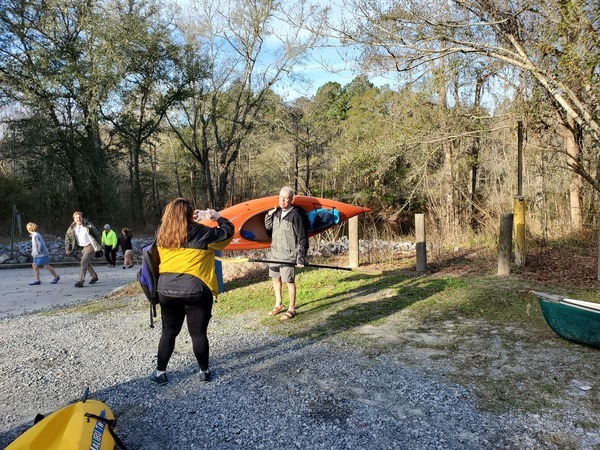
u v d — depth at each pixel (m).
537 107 10.28
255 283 8.71
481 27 9.00
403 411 3.56
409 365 4.45
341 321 5.98
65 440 2.66
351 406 3.67
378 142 14.65
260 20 25.59
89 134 26.59
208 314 4.19
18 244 18.59
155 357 5.09
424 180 15.11
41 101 24.39
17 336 6.34
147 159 40.34
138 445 3.24
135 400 3.97
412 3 9.02
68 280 12.45
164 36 26.83
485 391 3.82
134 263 17.27
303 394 3.93
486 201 14.44
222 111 30.28
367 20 9.51
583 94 8.81
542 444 3.05
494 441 3.11
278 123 32.03
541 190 12.30
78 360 5.14
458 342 5.01
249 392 4.02
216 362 4.80
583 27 7.66
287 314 6.24
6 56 24.05
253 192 39.03
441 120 13.90
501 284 7.35
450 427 3.30
